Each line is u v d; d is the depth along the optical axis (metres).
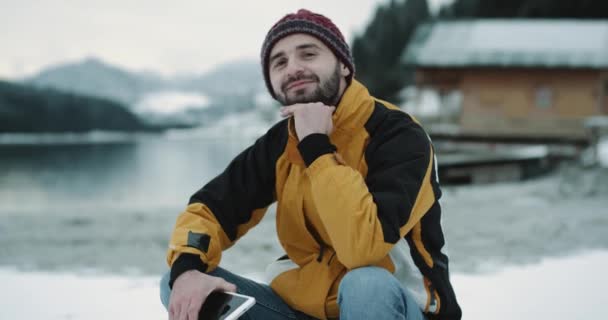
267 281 2.02
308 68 1.86
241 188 2.00
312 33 1.86
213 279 1.72
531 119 25.89
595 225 6.59
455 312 1.73
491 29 28.50
